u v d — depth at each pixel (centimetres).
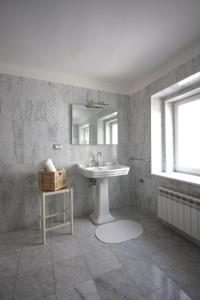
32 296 119
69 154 244
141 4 124
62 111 238
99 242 185
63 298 118
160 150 249
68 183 245
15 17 135
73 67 221
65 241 188
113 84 273
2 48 177
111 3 123
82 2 122
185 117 233
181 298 117
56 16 135
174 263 152
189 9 128
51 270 144
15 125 213
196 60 171
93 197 262
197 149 218
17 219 217
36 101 223
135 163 281
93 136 259
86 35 158
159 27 148
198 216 167
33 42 167
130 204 290
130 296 119
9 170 212
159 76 223
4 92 207
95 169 227
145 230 211
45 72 227
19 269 145
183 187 195
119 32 154
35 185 225
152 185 246
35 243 185
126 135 287
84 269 145
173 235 199
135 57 197
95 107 259
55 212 237
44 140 229
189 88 206
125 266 148
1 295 120
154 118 244
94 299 117
